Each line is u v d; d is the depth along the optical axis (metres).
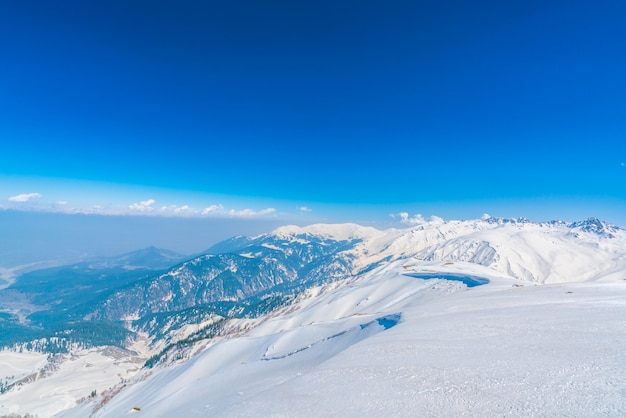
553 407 12.69
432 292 92.69
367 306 126.69
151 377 118.12
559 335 22.25
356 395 17.56
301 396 19.56
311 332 76.62
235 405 23.31
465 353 21.42
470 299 46.41
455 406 14.20
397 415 14.27
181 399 49.06
